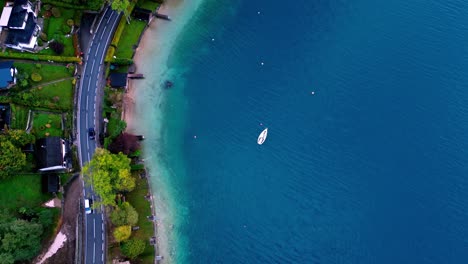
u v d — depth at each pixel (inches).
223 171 4815.5
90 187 4416.8
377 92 5073.8
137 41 5027.1
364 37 5305.1
